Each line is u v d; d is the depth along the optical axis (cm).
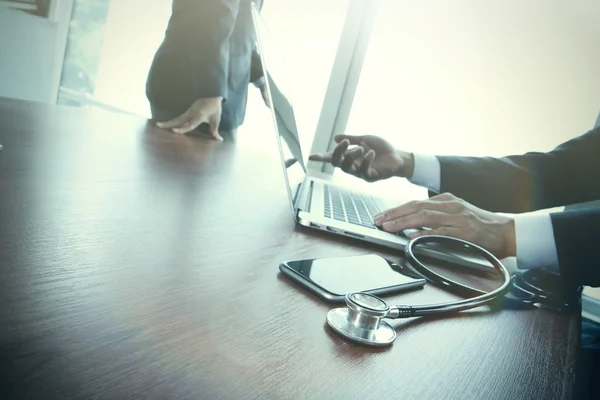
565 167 98
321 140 159
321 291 30
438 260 53
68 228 29
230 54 122
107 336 19
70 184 40
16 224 27
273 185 73
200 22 104
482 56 134
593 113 119
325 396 19
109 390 15
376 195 104
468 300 37
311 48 158
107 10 211
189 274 28
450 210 63
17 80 175
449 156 102
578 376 29
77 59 213
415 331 30
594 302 110
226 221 44
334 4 153
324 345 24
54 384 14
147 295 24
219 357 20
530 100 128
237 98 128
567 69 122
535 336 36
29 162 43
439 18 139
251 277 31
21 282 21
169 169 60
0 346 16
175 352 19
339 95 154
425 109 144
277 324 25
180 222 39
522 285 51
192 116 104
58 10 198
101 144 64
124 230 32
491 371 27
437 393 22
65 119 76
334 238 52
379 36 147
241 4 124
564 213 63
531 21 126
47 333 17
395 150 105
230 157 90
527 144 129
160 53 113
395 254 52
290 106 92
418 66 143
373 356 24
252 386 18
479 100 135
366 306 26
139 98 210
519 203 96
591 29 118
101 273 24
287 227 50
